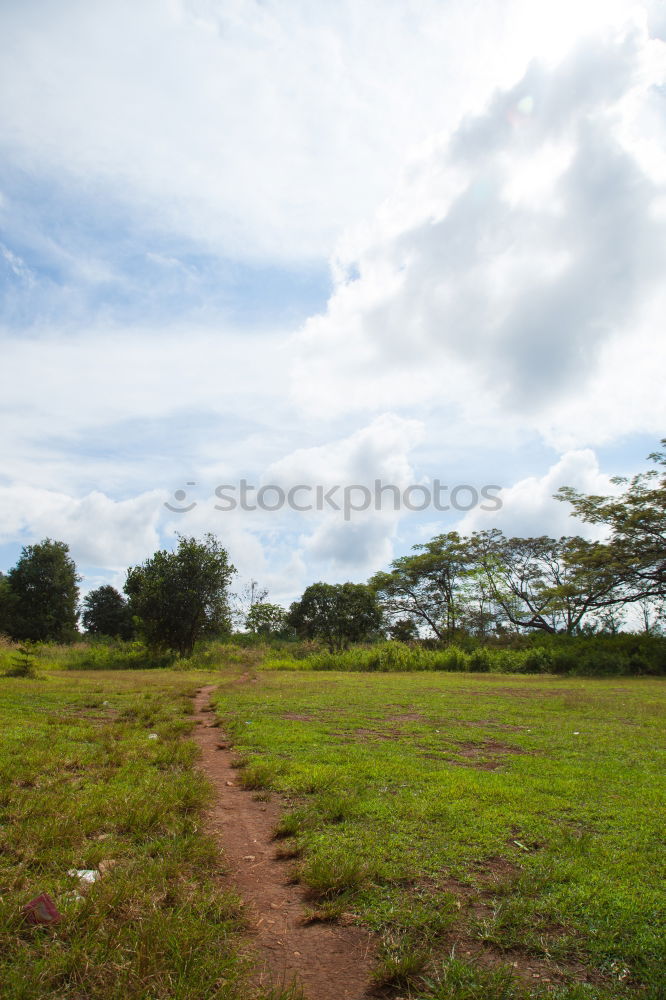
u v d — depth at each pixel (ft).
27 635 154.10
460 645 115.14
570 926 8.89
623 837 12.59
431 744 23.29
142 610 105.29
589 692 49.49
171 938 7.79
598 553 97.86
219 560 108.88
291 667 93.15
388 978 7.59
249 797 15.57
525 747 23.22
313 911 9.27
